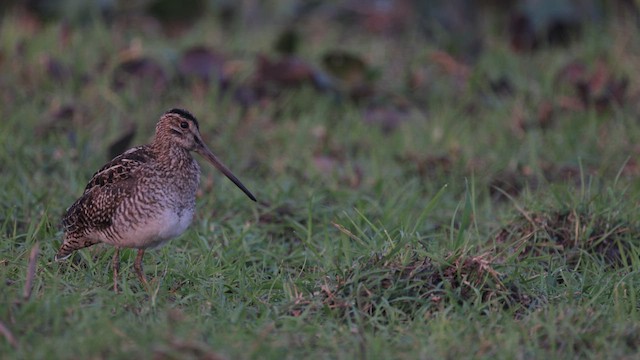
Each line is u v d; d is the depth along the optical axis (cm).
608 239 1106
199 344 822
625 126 1479
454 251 991
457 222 1202
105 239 1005
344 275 978
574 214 1121
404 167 1353
